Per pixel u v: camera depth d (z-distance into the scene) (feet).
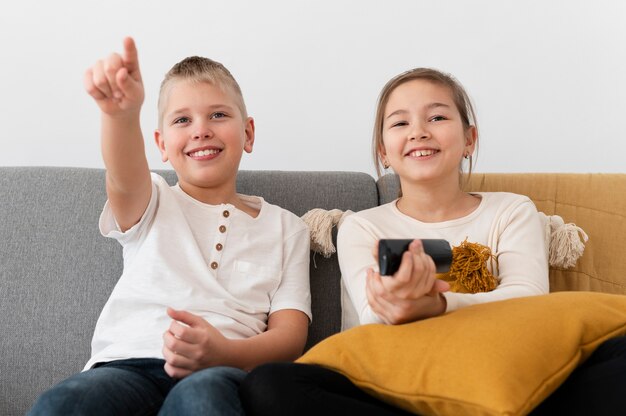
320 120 6.56
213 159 4.32
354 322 4.33
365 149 6.59
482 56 6.69
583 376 2.83
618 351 2.88
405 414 2.87
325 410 2.68
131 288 3.92
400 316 3.16
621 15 6.75
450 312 3.18
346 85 6.58
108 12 6.33
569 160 6.77
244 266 4.15
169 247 4.03
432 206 4.40
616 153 6.80
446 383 2.67
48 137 6.26
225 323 3.85
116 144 3.49
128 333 3.79
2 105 6.24
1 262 4.47
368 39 6.60
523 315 2.94
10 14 6.26
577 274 4.47
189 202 4.31
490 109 6.71
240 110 4.54
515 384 2.57
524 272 3.94
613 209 4.56
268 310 4.18
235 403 2.80
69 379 3.24
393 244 2.89
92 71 3.13
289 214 4.59
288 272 4.32
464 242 4.08
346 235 4.30
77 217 4.58
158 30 6.38
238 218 4.31
